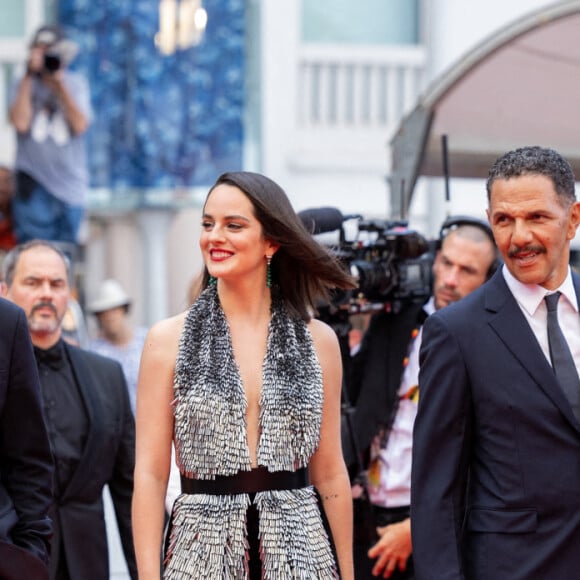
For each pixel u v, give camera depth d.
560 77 15.83
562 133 16.25
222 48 28.70
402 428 11.73
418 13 31.72
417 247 11.72
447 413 8.73
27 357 9.03
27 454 9.06
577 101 15.96
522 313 8.77
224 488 8.41
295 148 31.03
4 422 9.02
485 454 8.70
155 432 8.57
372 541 11.66
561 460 8.47
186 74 28.27
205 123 28.58
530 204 8.44
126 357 19.89
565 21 14.99
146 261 29.08
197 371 8.47
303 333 8.85
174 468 9.73
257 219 8.62
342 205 31.36
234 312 8.83
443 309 9.01
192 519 8.37
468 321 8.80
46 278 11.17
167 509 9.71
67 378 11.30
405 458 11.71
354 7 31.41
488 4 29.42
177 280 31.42
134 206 28.16
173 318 8.80
